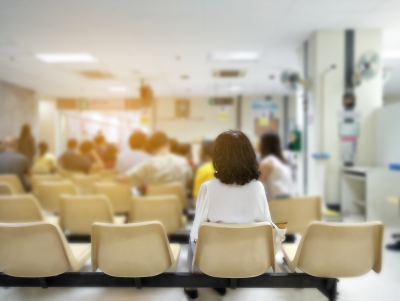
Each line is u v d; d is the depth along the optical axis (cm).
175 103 1191
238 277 172
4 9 426
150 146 333
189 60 686
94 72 802
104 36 534
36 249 179
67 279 193
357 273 173
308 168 568
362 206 514
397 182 443
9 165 438
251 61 693
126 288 230
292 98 1146
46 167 665
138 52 625
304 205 273
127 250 175
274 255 172
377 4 418
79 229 284
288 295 222
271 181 269
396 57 678
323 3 414
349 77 516
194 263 176
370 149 524
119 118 2022
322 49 514
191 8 426
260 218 180
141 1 404
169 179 322
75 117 1455
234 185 176
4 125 908
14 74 824
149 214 283
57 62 702
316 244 171
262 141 281
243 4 414
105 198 271
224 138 175
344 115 520
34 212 270
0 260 180
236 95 1155
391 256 309
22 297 215
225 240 167
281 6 421
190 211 367
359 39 514
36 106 1077
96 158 619
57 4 411
